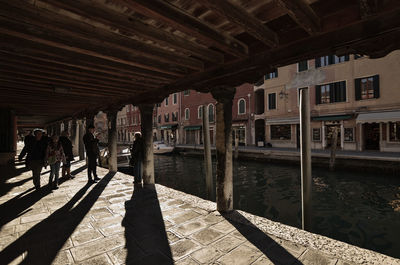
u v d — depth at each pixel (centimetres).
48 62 387
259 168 1455
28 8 224
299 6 220
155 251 264
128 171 1402
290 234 304
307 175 432
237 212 394
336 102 1670
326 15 257
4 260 244
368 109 1516
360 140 1545
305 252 258
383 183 991
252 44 337
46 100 770
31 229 326
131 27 254
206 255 254
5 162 1036
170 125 3269
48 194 513
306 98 437
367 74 1527
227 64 376
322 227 600
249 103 2294
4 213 394
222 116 405
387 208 720
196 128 2816
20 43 296
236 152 1773
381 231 563
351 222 625
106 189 559
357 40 242
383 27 224
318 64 1769
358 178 1085
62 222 353
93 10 223
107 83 511
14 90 607
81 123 1204
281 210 741
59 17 246
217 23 276
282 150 1684
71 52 343
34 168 546
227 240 290
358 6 236
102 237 301
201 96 2823
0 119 1023
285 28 293
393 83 1426
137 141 596
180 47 307
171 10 224
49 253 260
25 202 454
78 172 809
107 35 287
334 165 1256
